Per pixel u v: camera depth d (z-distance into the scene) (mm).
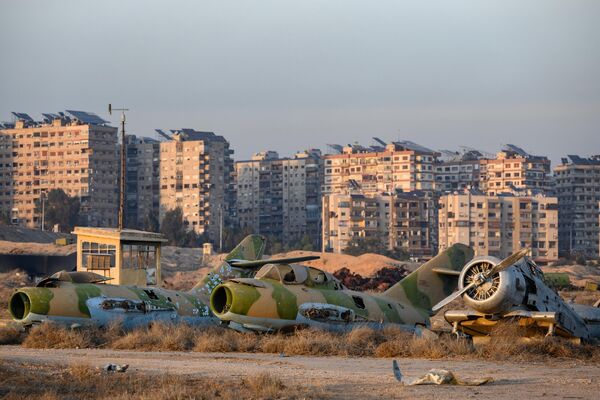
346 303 60438
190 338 57094
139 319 61656
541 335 52781
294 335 57594
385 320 62031
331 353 51000
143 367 43188
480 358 48031
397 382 37375
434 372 37375
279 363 45500
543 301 54062
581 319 56719
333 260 192125
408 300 64875
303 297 58594
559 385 36469
